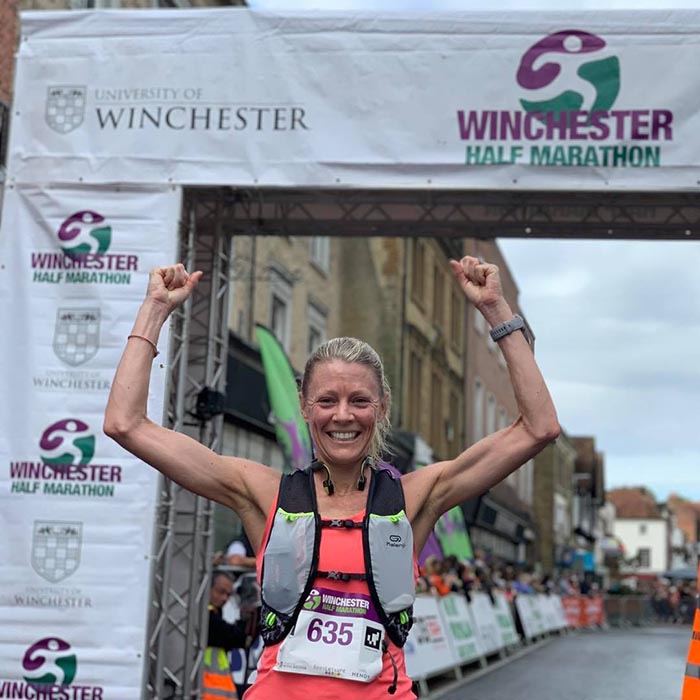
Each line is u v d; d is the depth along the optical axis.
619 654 19.25
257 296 18.42
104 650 7.28
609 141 7.42
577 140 7.45
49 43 7.89
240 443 17.12
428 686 12.98
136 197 7.73
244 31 7.73
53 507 7.45
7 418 7.57
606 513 93.06
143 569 7.35
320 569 2.78
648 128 7.41
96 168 7.75
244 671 8.92
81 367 7.60
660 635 28.72
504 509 35.50
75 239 7.73
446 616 14.12
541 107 7.49
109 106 7.79
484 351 38.84
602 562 74.56
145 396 3.00
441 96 7.57
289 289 20.39
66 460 7.49
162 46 7.78
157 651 7.84
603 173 7.42
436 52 7.59
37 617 7.34
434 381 31.03
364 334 25.17
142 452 2.95
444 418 31.30
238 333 17.50
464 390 34.69
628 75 7.45
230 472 2.99
